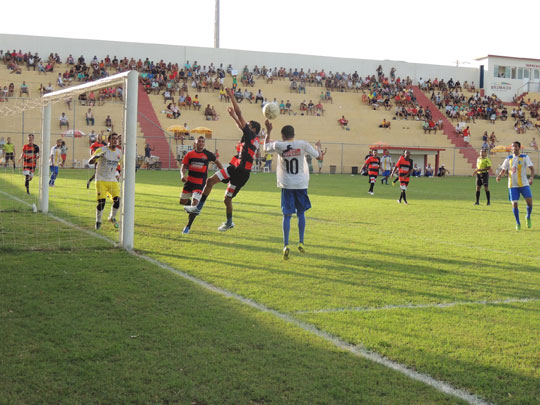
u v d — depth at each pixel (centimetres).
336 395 340
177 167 3788
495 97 5450
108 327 445
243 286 595
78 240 848
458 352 416
